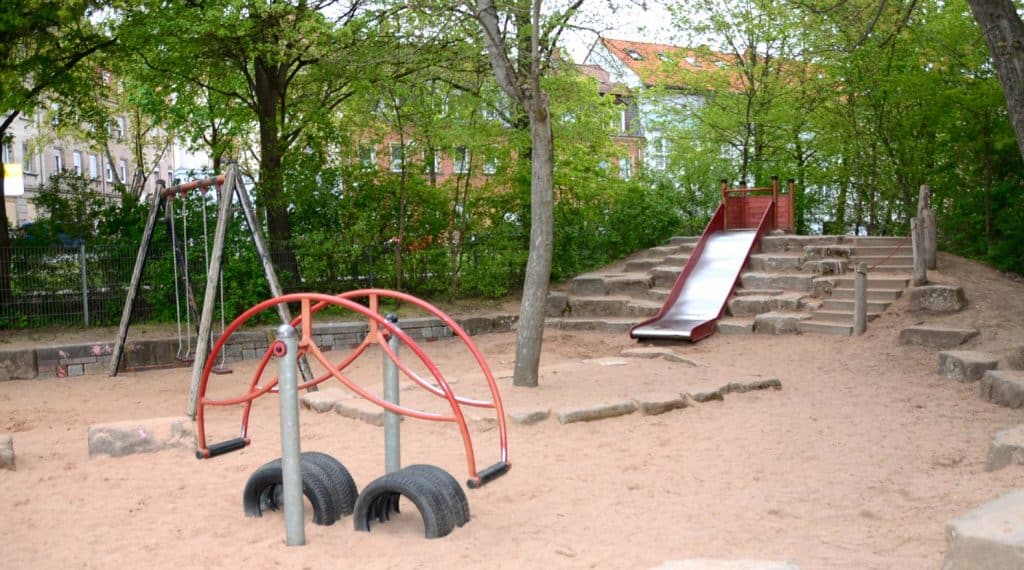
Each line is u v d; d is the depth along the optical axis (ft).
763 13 75.66
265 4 48.08
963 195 66.28
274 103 60.03
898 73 67.10
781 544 16.87
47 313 52.11
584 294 63.62
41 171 127.13
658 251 69.51
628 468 23.75
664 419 30.01
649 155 88.63
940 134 68.39
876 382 37.45
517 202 66.69
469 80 56.65
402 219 62.39
